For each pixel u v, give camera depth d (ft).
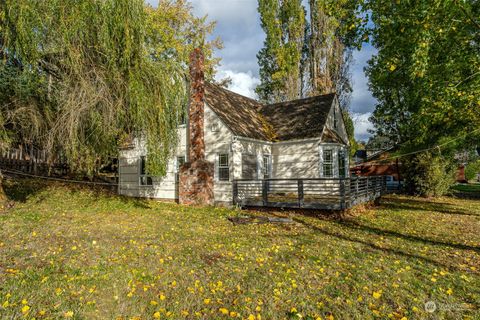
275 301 12.96
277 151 54.95
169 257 18.39
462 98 25.70
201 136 46.50
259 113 65.26
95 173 61.26
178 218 33.53
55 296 12.37
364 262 18.51
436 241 24.50
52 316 10.87
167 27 78.43
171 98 34.73
